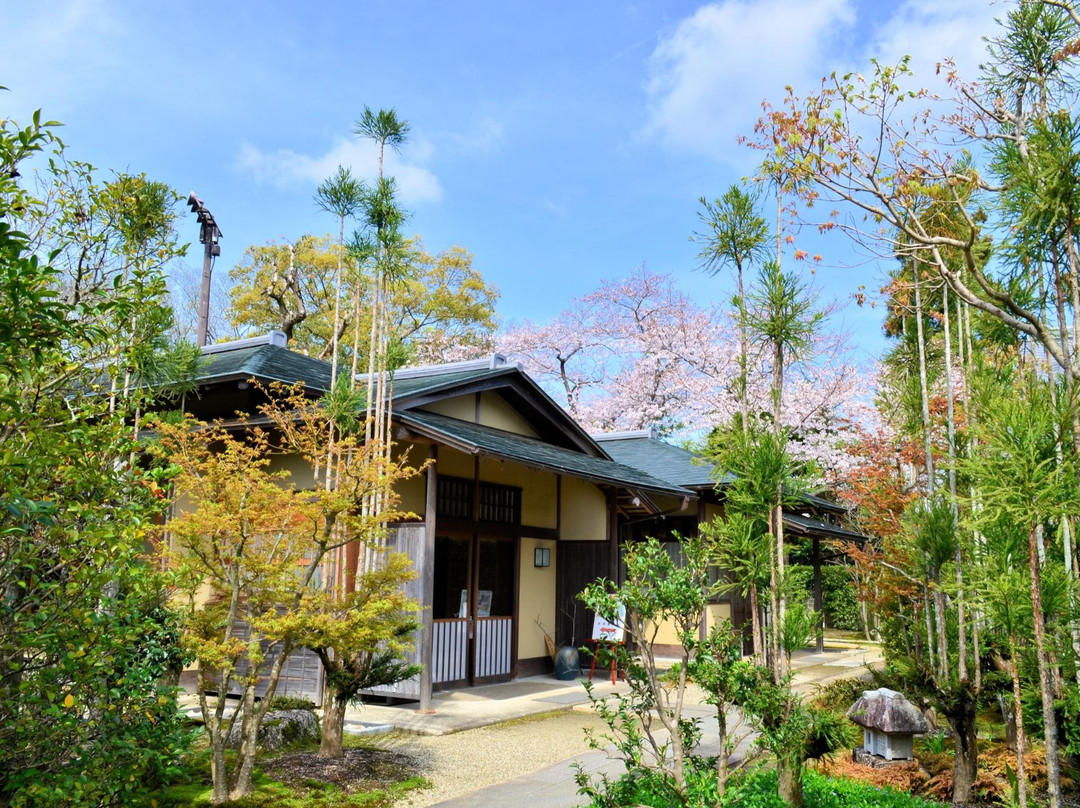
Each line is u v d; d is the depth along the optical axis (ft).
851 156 16.37
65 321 9.84
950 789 17.29
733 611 45.11
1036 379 13.42
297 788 17.65
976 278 14.71
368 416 23.85
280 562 17.38
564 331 80.64
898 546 21.04
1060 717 15.60
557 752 22.74
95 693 11.20
